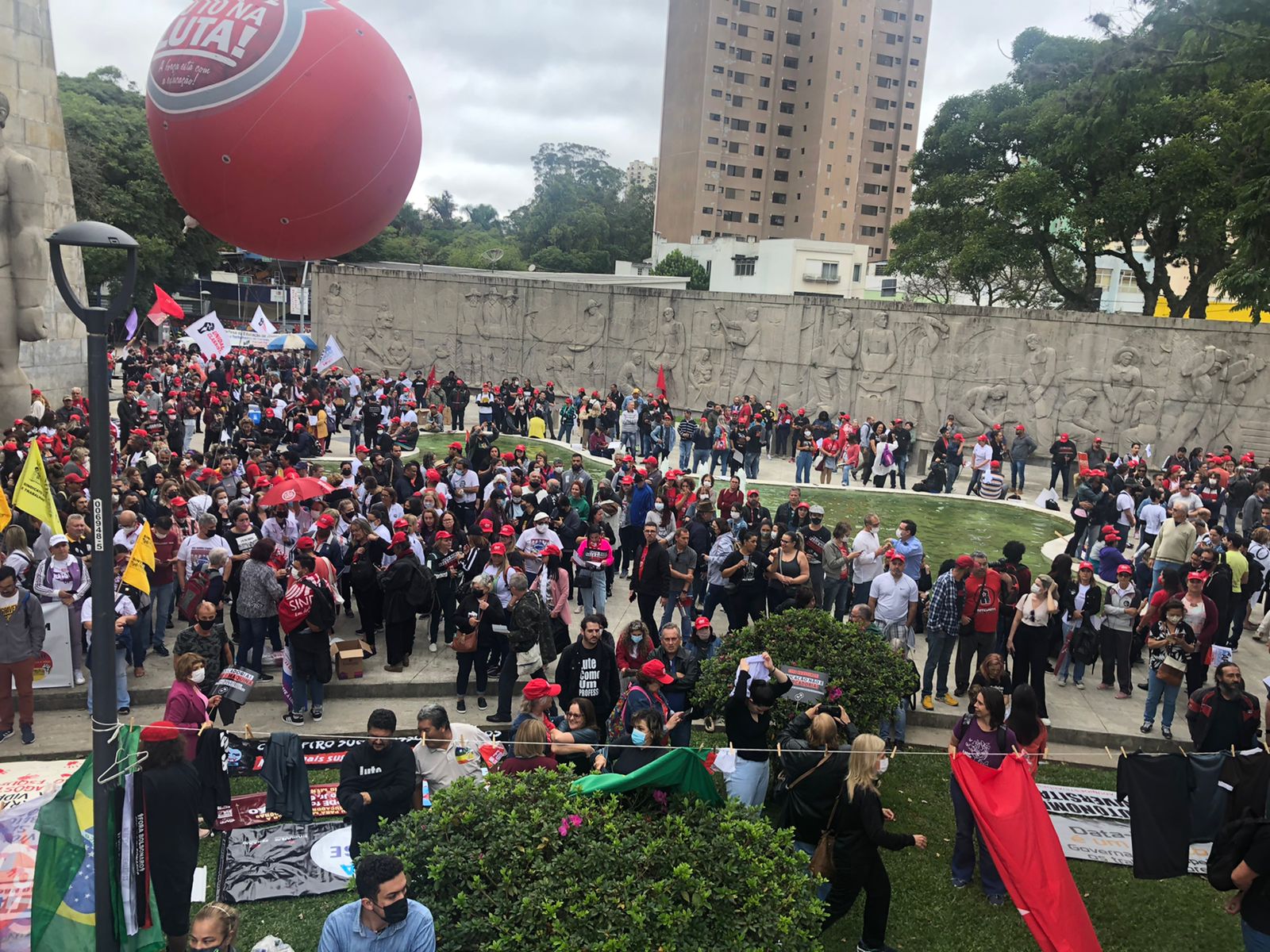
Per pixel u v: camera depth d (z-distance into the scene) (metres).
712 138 92.81
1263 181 16.42
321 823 8.22
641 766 7.14
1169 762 7.55
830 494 24.53
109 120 52.72
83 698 10.59
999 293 51.44
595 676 9.29
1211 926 7.84
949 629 11.20
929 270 43.78
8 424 20.72
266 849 7.84
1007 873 7.03
